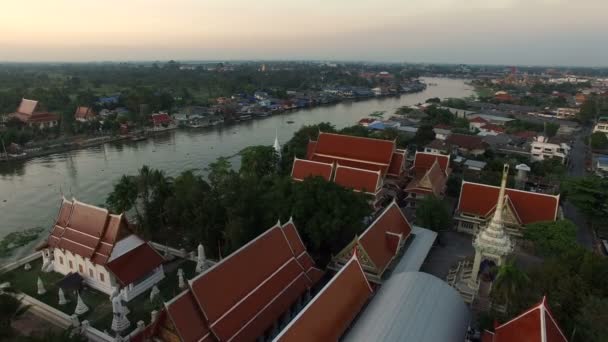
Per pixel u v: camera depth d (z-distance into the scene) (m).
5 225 77.50
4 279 52.16
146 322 44.16
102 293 50.00
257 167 88.12
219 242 58.25
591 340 32.28
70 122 147.12
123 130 152.50
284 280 43.62
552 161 101.69
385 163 78.44
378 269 46.78
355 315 38.53
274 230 45.94
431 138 127.69
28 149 125.88
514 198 64.44
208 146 139.50
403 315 34.81
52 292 50.34
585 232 68.88
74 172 108.75
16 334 39.31
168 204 62.00
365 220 67.50
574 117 179.75
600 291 36.97
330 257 56.06
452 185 83.81
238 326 36.41
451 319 35.94
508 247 46.28
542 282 40.16
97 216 51.50
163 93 199.12
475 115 183.00
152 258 51.84
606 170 96.38
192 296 34.75
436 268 55.97
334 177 73.25
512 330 32.50
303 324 32.66
